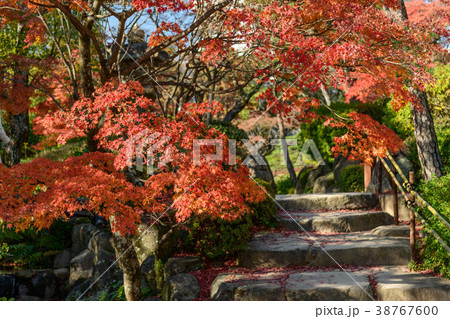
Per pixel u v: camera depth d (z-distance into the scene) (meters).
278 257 5.83
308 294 4.75
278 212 7.70
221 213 5.12
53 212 4.07
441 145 8.16
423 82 4.90
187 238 6.27
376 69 5.09
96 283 6.86
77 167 4.66
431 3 9.85
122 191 4.44
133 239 6.99
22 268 8.02
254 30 4.93
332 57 4.68
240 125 15.73
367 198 7.89
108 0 6.04
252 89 12.53
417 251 5.61
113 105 4.50
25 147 15.42
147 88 9.11
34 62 8.81
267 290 4.83
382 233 6.46
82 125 4.77
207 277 5.65
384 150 5.09
